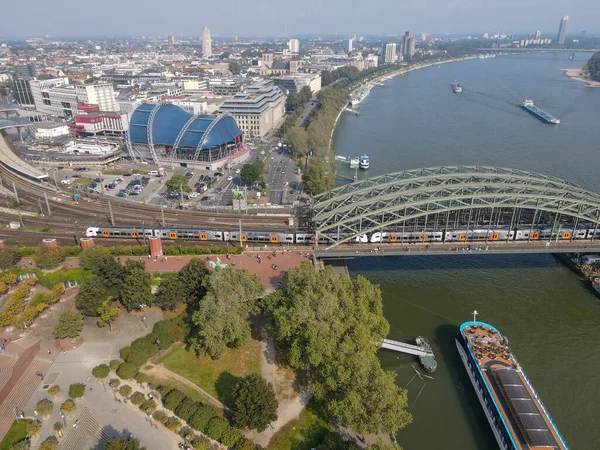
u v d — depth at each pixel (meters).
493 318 169.62
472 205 185.75
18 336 150.25
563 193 198.88
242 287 147.12
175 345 149.00
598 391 137.38
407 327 164.50
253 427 115.81
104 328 155.88
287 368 141.88
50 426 118.62
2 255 178.88
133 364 135.25
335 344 126.25
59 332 144.25
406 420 113.44
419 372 145.38
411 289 187.75
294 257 192.00
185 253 196.00
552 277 196.50
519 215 199.12
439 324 166.38
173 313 163.75
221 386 134.25
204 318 138.75
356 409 112.44
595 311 174.25
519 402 121.50
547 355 151.25
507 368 133.62
